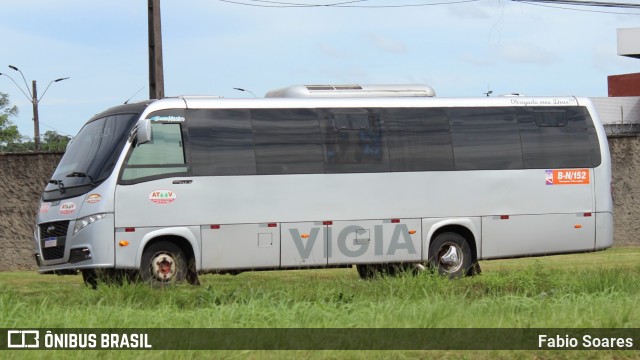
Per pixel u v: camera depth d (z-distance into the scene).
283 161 25.39
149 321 15.36
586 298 18.06
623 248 40.66
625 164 41.50
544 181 27.72
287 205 25.33
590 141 28.31
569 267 29.16
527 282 21.44
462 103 27.33
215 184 24.64
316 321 15.49
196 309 17.02
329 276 28.98
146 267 24.03
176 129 24.50
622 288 20.73
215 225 24.58
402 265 26.62
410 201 26.48
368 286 20.98
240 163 24.95
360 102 26.42
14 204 33.78
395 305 16.97
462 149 27.06
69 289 22.53
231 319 15.52
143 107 24.48
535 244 27.59
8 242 33.69
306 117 25.80
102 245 23.34
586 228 28.06
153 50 36.03
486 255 27.17
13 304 16.73
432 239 26.95
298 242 25.38
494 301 17.98
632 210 41.44
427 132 26.84
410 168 26.55
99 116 25.53
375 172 26.22
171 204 24.14
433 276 22.19
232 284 23.66
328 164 25.80
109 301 18.64
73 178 24.14
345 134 26.08
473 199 27.06
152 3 35.94
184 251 24.58
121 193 23.66
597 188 28.22
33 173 34.03
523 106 27.88
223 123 24.97
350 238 25.89
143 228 23.80
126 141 23.95
